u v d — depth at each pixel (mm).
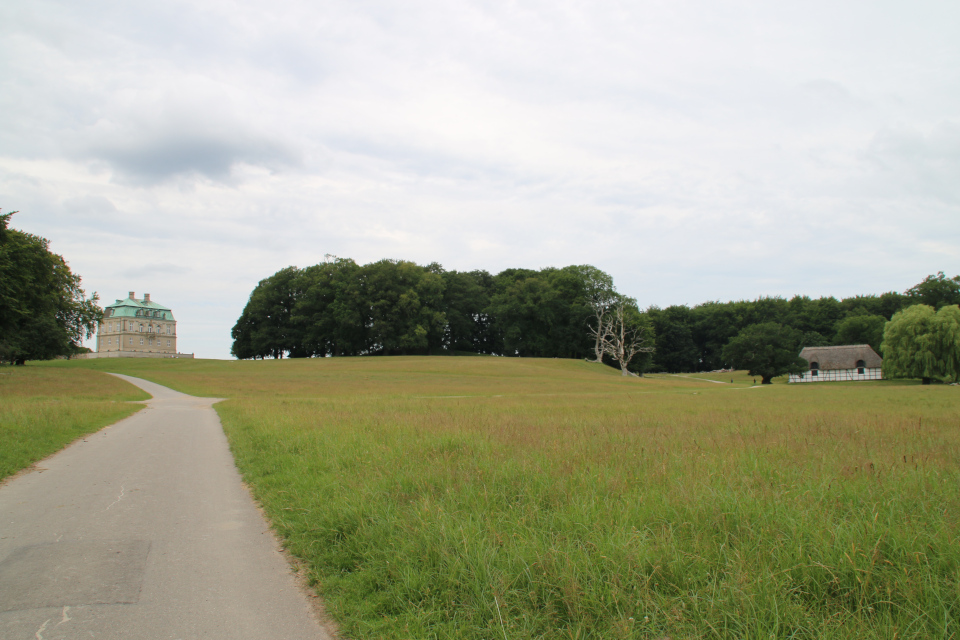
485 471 7938
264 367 79625
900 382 81062
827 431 13102
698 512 5742
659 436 12117
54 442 13422
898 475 7395
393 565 4941
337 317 98188
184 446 13555
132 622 4211
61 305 67500
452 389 51906
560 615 4074
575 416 18594
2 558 5598
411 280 101938
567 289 98938
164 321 163625
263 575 5227
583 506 5887
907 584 4125
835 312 123188
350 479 7949
